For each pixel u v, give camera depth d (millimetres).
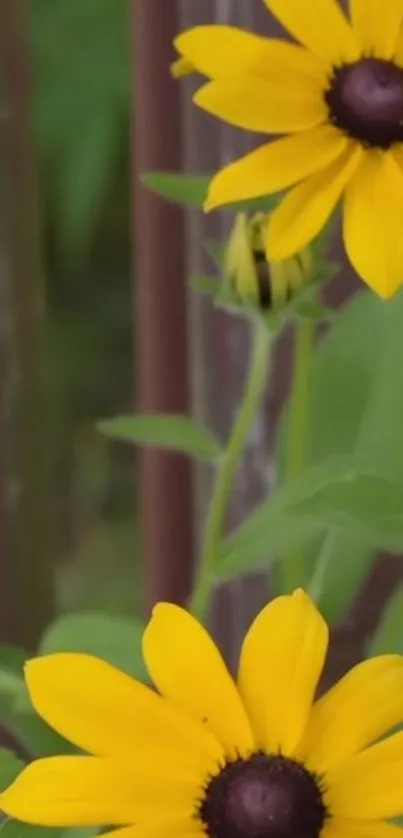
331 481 693
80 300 1205
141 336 798
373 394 741
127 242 1199
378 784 657
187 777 658
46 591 830
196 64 678
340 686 660
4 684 699
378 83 679
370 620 777
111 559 1164
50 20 1095
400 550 696
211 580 707
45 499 827
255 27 749
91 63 1098
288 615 659
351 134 680
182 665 659
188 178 700
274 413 776
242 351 776
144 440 710
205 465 793
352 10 686
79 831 686
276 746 659
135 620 733
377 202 675
